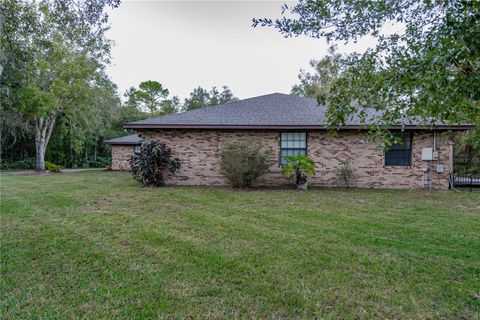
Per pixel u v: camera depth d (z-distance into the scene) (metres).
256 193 8.78
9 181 12.47
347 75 2.54
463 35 1.67
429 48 1.91
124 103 39.06
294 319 2.37
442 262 3.47
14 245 4.02
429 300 2.64
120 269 3.29
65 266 3.37
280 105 12.70
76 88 19.03
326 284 2.95
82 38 9.82
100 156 29.19
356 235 4.53
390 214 6.00
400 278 3.07
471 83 1.72
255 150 9.63
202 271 3.25
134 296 2.72
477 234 4.57
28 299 2.65
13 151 24.42
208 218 5.61
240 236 4.49
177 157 10.80
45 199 7.65
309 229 4.87
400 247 3.99
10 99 11.38
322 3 2.48
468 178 12.73
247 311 2.48
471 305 2.56
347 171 10.18
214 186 10.41
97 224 5.13
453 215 5.92
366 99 2.40
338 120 2.65
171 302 2.61
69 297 2.69
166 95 41.34
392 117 2.45
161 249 3.92
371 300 2.65
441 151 10.27
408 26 2.29
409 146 10.38
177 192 8.92
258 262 3.49
